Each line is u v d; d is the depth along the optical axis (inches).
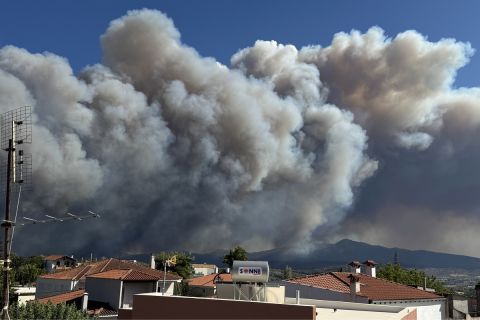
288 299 1098.1
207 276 3009.4
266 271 737.6
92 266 2568.9
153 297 729.6
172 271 3710.6
